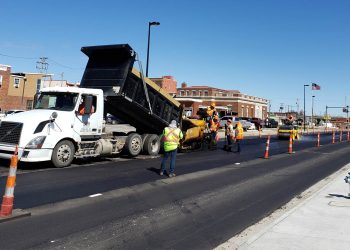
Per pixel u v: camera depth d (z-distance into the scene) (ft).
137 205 26.18
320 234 19.83
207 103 261.85
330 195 29.96
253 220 23.66
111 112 54.39
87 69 49.67
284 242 18.53
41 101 43.45
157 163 47.50
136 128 58.59
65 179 34.35
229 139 71.46
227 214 24.93
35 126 38.65
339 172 44.37
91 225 21.25
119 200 27.35
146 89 50.52
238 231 21.30
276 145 91.20
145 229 21.02
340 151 77.56
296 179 39.78
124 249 17.85
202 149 69.56
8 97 199.31
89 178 35.35
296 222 22.07
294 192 32.78
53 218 22.22
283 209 26.53
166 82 230.07
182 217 23.76
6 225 20.59
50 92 43.52
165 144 38.14
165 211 24.98
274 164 52.34
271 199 29.84
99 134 45.62
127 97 48.01
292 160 58.29
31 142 38.09
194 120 66.28
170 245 18.70
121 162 47.47
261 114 291.79
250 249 17.56
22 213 22.31
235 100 253.85
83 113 43.01
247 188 33.99
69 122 41.65
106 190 30.48
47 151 39.22
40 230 19.99
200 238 19.92
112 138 48.98
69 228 20.54
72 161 46.42
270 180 38.70
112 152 48.55
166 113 56.34
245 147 82.07
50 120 39.75
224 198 29.60
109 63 48.21
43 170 38.70
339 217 23.22
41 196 27.50
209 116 71.15
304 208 25.49
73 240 18.71
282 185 36.09
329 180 38.55
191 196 29.71
